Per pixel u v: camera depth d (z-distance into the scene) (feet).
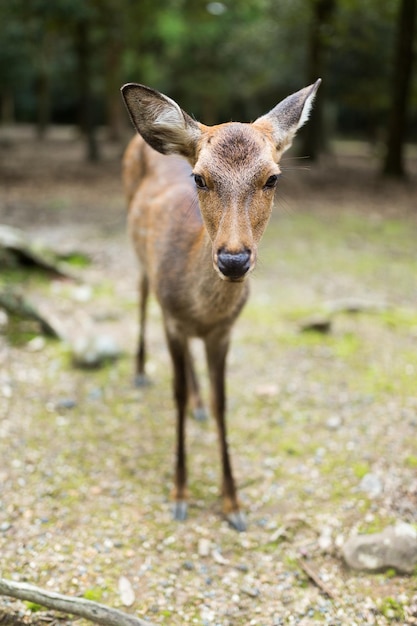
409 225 28.73
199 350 14.69
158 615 7.55
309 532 8.98
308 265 21.74
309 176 43.24
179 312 8.93
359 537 8.56
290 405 12.21
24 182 36.32
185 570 8.29
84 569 8.12
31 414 11.45
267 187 6.95
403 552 8.27
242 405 12.25
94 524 8.95
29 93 93.30
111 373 13.25
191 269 8.43
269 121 7.63
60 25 39.29
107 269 19.94
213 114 72.28
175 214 9.55
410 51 39.91
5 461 10.05
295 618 7.62
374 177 43.37
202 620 7.54
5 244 17.40
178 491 9.45
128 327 15.65
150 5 43.42
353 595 7.94
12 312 14.19
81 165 45.68
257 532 9.04
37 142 67.21
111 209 29.55
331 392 12.66
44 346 13.97
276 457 10.65
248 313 16.70
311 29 44.32
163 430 11.45
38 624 7.32
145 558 8.42
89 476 9.99
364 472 10.09
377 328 15.80
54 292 17.13
